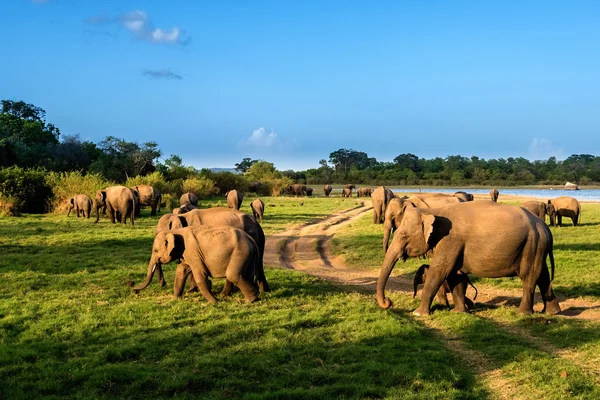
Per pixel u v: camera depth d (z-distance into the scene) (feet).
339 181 411.75
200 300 36.11
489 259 33.14
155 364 24.08
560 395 20.83
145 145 219.00
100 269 47.19
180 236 36.47
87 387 21.39
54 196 117.08
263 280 40.14
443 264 33.91
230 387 21.49
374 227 88.63
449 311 34.42
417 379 22.38
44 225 84.79
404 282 47.83
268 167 285.23
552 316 32.96
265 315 32.01
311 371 23.08
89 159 212.64
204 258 35.37
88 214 99.66
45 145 213.66
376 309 34.24
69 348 25.99
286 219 106.32
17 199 108.27
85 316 31.22
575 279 44.78
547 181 383.45
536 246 33.14
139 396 20.84
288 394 20.59
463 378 22.84
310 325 30.55
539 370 23.31
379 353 25.52
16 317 30.96
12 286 39.29
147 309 33.27
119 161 213.46
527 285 33.65
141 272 45.24
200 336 27.99
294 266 57.93
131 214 87.35
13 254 54.08
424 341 27.68
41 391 21.09
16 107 257.96
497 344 27.17
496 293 42.34
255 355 24.98
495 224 33.04
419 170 461.37
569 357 25.62
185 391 21.12
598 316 33.99
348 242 71.77
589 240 69.15
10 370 22.97
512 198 179.01
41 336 27.71
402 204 58.44
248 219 41.65
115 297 36.96
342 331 29.30
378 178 404.57
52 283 40.88
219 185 213.87
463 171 400.67
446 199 67.10
